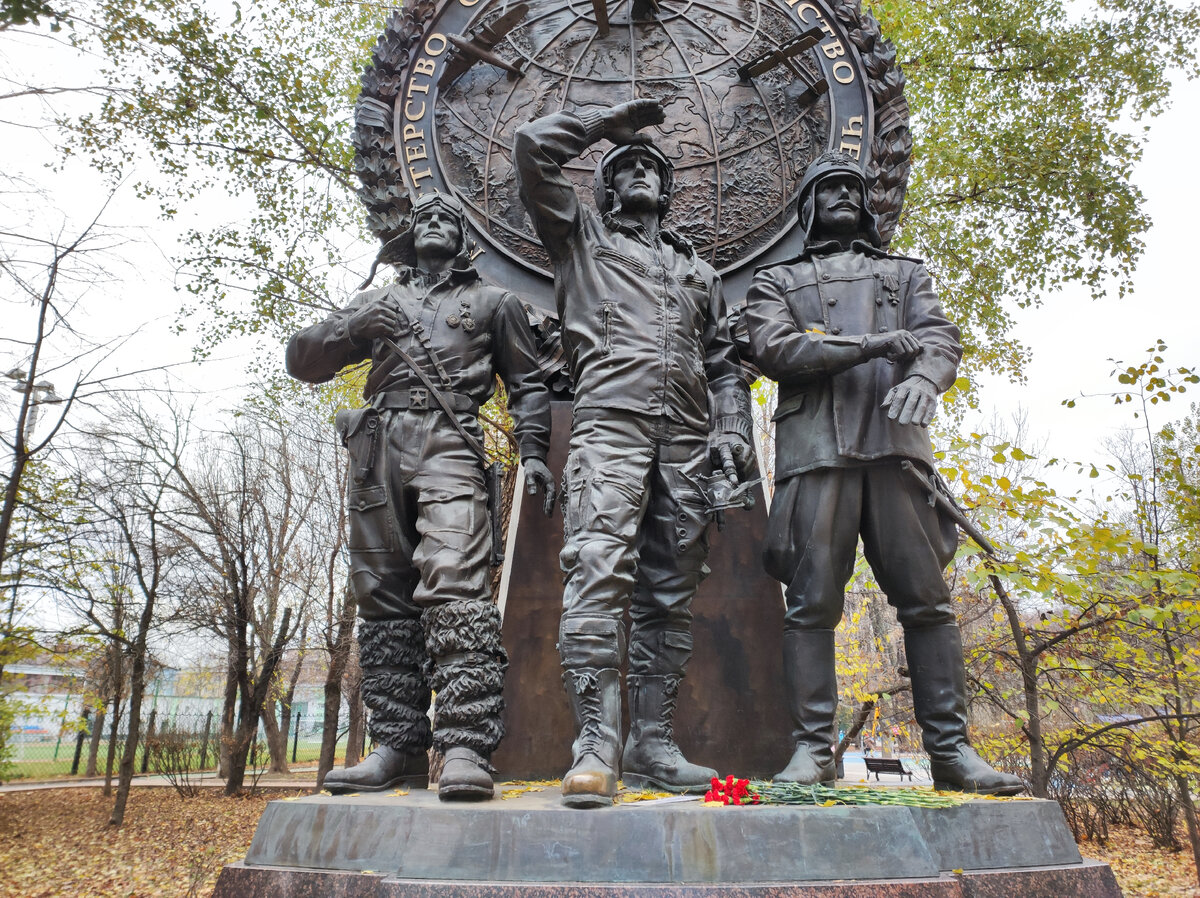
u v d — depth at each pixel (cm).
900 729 1340
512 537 469
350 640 2067
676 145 549
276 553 2109
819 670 357
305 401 1722
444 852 256
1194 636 820
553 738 435
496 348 408
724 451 369
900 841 265
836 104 540
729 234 536
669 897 237
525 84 554
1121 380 750
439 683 331
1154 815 1282
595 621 310
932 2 1362
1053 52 1301
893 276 392
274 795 1991
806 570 361
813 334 365
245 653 1986
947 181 1385
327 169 1151
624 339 358
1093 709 938
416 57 549
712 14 571
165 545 1761
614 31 567
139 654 1648
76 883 1123
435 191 426
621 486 332
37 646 1517
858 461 360
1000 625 898
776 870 252
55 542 1367
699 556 359
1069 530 653
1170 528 823
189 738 2520
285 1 1145
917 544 361
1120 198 1277
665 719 351
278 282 1150
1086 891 278
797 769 340
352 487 380
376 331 381
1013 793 334
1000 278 1413
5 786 2222
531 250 527
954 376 368
